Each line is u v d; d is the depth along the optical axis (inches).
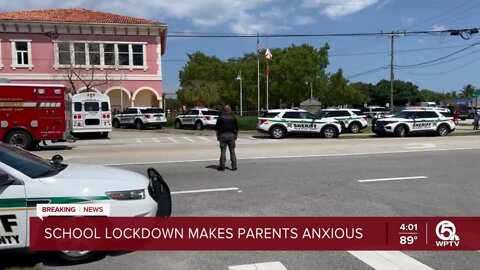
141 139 966.4
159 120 1389.0
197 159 550.6
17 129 661.9
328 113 1159.0
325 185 373.1
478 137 923.4
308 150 655.1
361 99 3282.5
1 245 183.2
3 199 182.4
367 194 335.6
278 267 191.3
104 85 1604.3
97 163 518.0
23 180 187.5
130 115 1414.9
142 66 1641.2
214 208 292.5
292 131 982.4
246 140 903.1
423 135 1018.1
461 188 358.9
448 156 576.4
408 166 484.4
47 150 688.4
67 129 706.2
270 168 472.1
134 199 202.2
